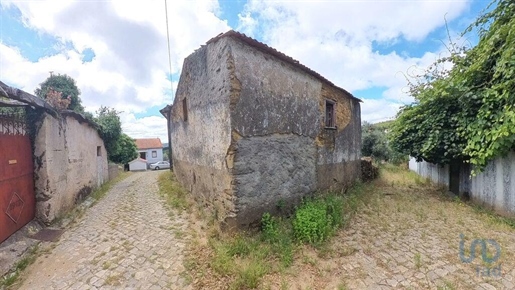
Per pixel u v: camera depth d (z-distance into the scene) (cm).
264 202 448
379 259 345
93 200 729
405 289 279
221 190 442
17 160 438
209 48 476
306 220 397
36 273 321
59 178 550
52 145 523
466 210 561
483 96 508
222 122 426
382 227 460
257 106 437
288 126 506
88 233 453
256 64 439
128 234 441
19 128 454
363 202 631
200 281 295
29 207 470
